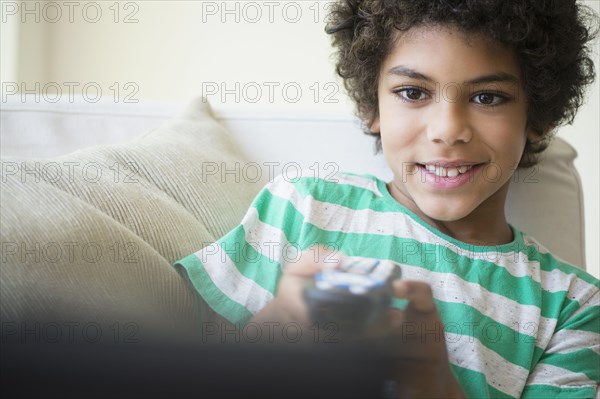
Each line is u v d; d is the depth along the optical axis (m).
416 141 0.90
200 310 0.83
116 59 1.93
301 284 0.50
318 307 0.45
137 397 0.26
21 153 1.12
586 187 1.62
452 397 0.68
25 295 0.59
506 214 1.09
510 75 0.90
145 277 0.73
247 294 0.84
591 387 0.85
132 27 1.92
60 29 1.93
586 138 1.61
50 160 0.81
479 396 0.81
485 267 0.92
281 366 0.26
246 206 1.01
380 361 0.27
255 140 1.16
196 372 0.26
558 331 0.89
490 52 0.88
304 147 1.15
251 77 1.88
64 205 0.68
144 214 0.82
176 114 1.14
